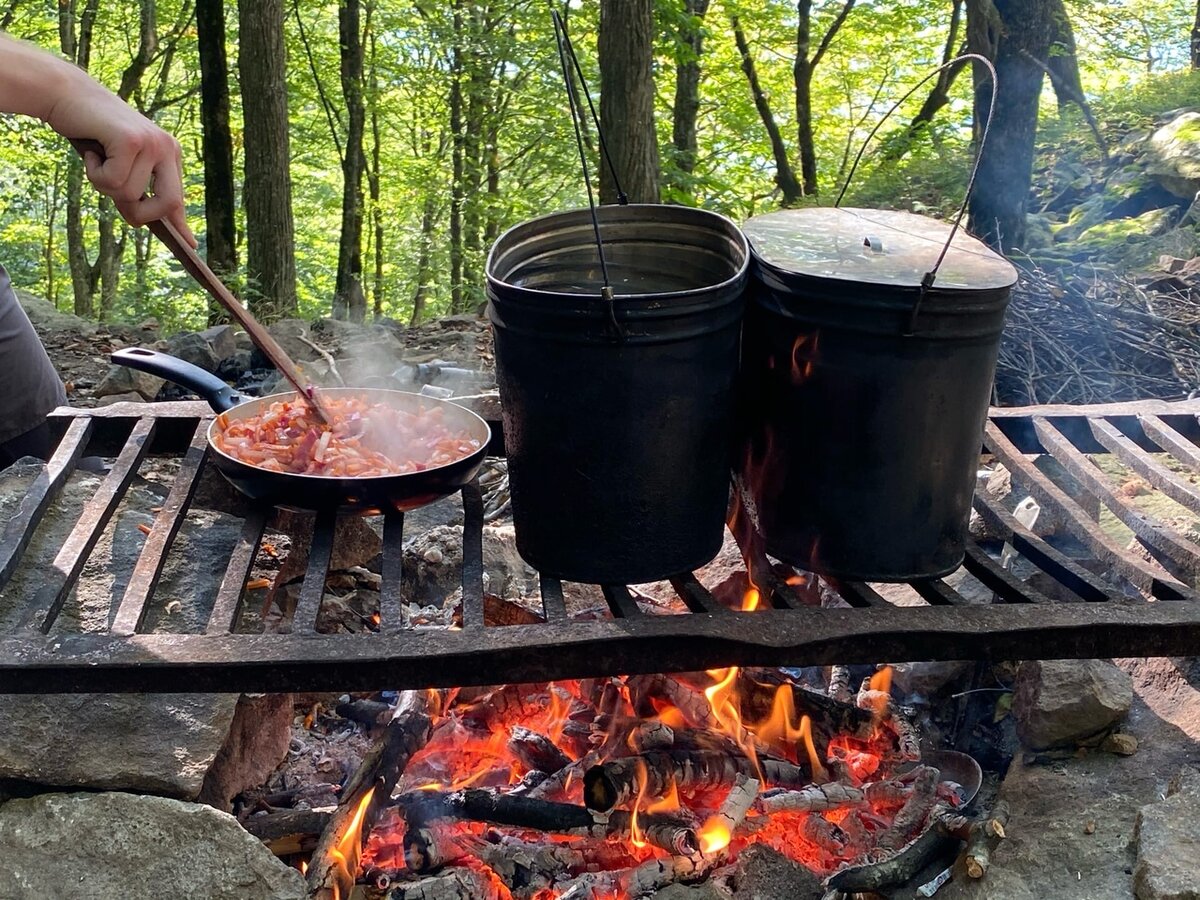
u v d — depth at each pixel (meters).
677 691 2.03
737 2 12.05
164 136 1.72
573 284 1.93
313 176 16.69
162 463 3.21
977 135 6.39
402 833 1.89
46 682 1.53
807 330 1.72
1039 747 1.96
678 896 1.75
